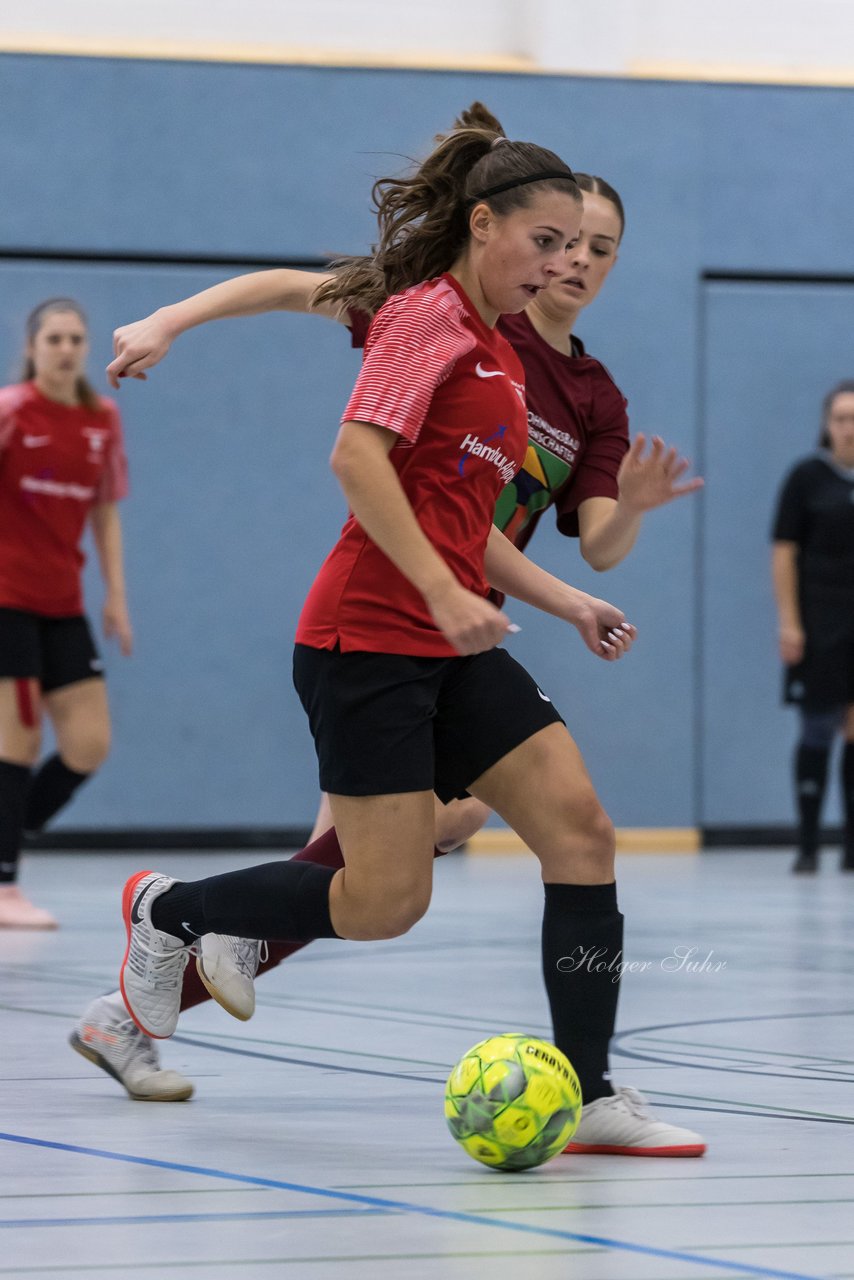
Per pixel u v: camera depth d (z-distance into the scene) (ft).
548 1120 23.76
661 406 97.60
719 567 97.96
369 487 24.41
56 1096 29.48
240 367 93.91
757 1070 32.24
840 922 59.57
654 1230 20.56
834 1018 39.01
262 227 94.48
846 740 83.10
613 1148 25.43
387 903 25.89
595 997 26.12
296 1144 25.64
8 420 57.00
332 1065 32.73
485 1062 24.12
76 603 59.41
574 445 32.17
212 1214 21.12
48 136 92.43
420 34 97.09
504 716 26.27
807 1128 26.99
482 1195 22.48
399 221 26.78
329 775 26.00
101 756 59.82
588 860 26.23
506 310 26.53
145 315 93.40
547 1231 20.43
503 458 26.18
